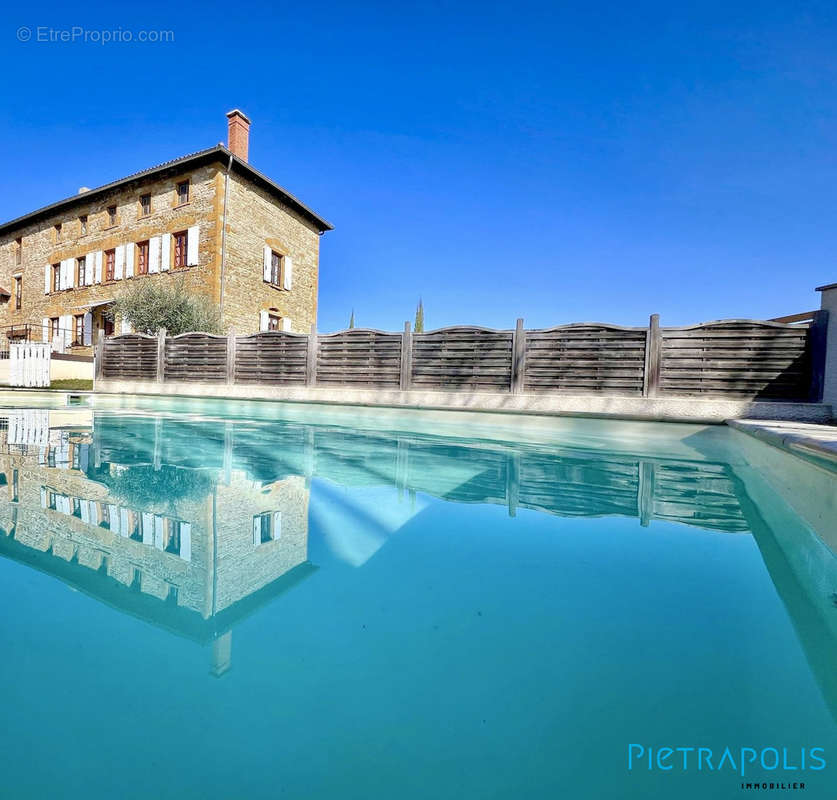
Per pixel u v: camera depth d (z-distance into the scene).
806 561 1.41
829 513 1.51
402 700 0.71
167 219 14.46
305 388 7.94
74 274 16.81
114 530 1.53
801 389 5.32
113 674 0.75
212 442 4.05
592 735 0.65
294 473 2.75
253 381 8.55
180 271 14.12
